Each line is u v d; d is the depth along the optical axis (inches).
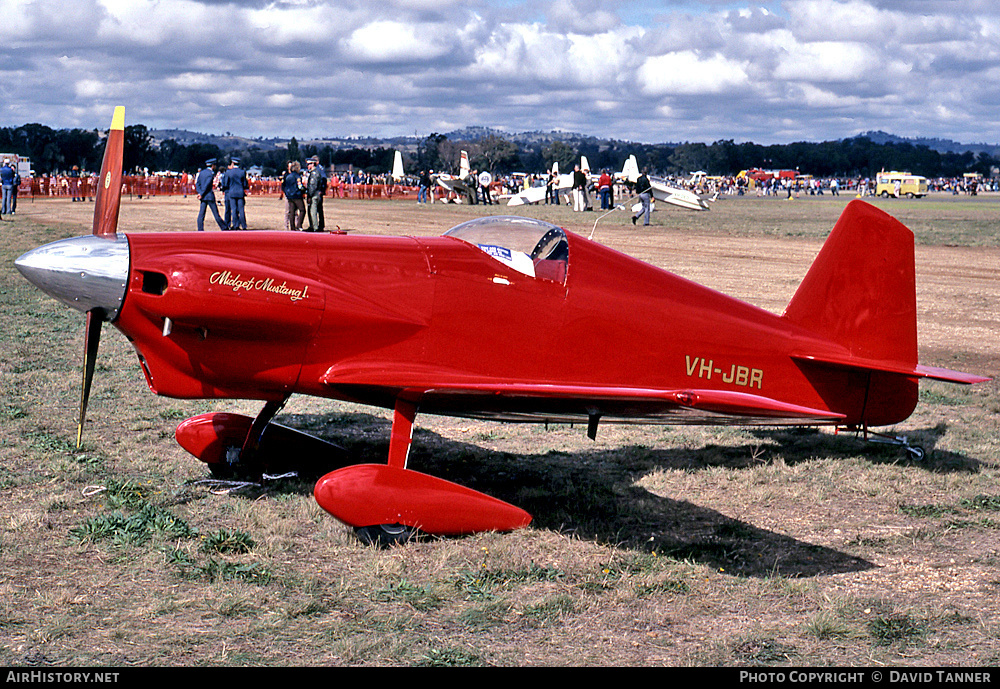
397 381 201.2
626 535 203.5
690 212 1622.8
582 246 226.2
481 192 1942.7
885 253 249.9
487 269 218.5
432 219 1237.1
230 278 195.8
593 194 1782.7
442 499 196.1
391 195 2356.1
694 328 233.5
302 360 207.0
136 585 163.9
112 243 200.7
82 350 385.1
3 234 877.8
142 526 190.7
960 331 486.3
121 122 229.8
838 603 166.1
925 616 162.1
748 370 241.0
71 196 1861.5
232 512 207.5
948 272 748.6
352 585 168.9
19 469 229.5
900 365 251.8
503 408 219.6
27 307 491.8
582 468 256.2
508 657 143.7
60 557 175.2
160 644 142.9
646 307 228.8
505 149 5605.3
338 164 5689.0
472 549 191.8
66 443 253.3
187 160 5531.5
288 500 216.8
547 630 154.3
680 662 143.9
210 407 301.9
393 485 193.9
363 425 295.0
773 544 199.8
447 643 147.9
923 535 205.3
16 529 186.9
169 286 192.2
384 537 193.2
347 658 141.2
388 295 209.9
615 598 166.9
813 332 248.4
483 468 252.2
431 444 276.4
